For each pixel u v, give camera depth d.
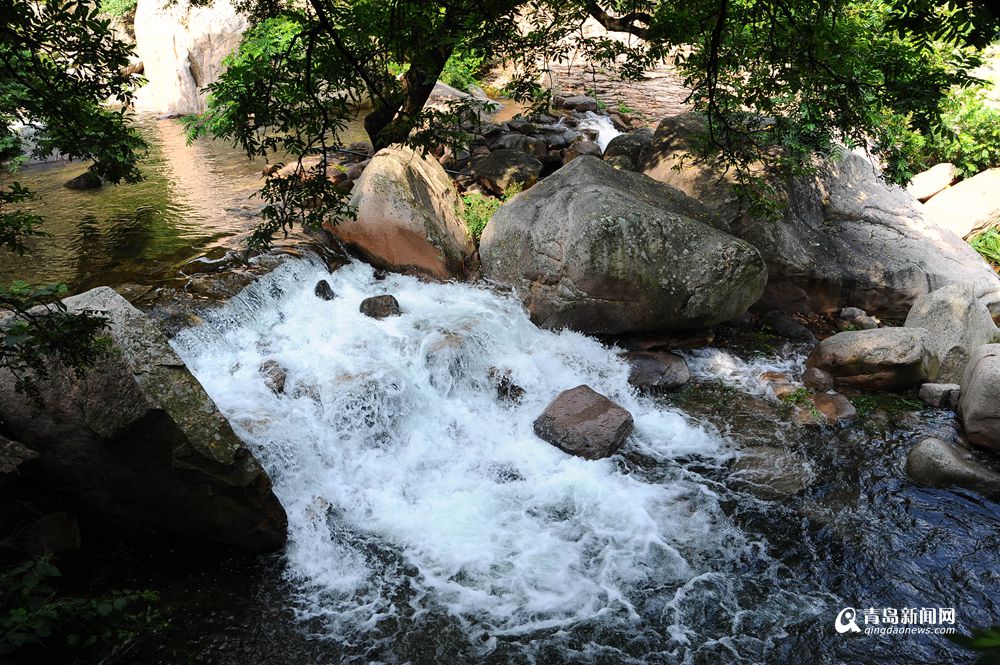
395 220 9.06
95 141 4.29
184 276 7.98
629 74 7.68
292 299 8.35
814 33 5.54
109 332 5.29
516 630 5.30
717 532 6.31
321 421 6.81
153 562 5.69
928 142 12.61
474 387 7.95
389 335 7.97
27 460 5.11
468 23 4.75
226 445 5.36
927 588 5.75
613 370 8.41
